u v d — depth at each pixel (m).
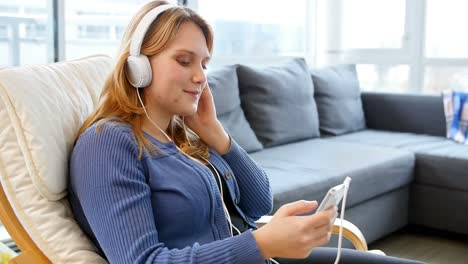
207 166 1.24
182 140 1.28
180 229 1.04
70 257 1.05
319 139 3.22
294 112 3.07
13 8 2.52
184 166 1.09
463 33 3.66
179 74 1.07
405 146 3.03
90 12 2.82
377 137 3.32
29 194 1.05
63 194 1.09
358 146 2.96
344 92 3.52
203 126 1.30
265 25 3.92
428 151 2.88
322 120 3.39
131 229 0.92
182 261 0.89
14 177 1.05
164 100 1.08
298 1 4.16
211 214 1.11
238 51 3.74
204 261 0.89
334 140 3.19
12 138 1.04
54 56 2.69
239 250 0.91
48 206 1.06
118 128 1.03
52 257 1.05
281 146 2.96
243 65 2.94
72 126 1.13
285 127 2.99
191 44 1.07
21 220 1.06
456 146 3.02
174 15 1.07
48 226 1.05
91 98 1.24
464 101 3.27
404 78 3.97
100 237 0.94
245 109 2.93
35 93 1.07
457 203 2.76
